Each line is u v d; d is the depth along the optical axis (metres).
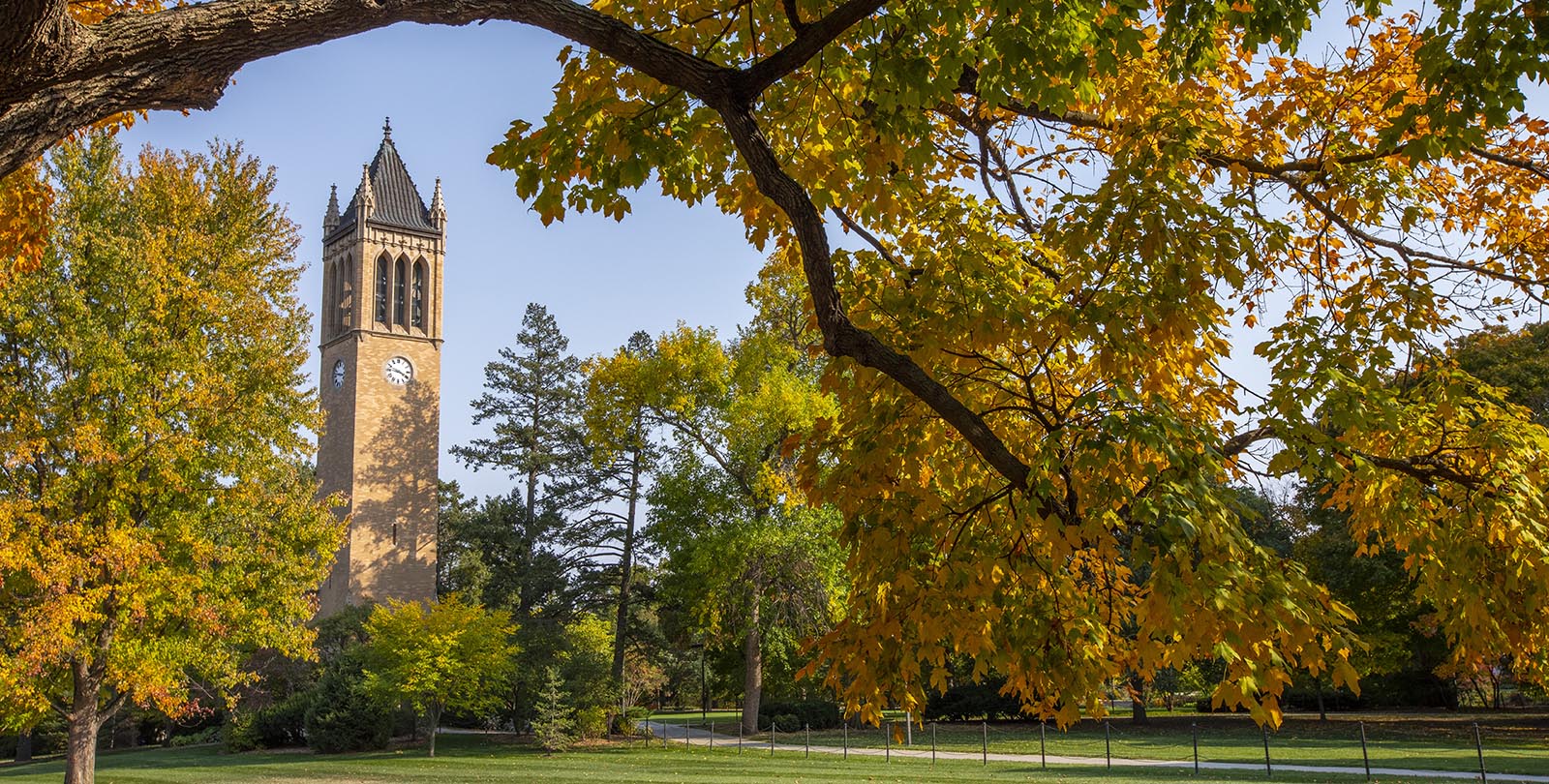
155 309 18.44
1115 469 3.60
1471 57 3.63
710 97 3.93
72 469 17.44
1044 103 4.09
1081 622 4.23
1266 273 5.30
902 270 4.74
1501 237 6.00
